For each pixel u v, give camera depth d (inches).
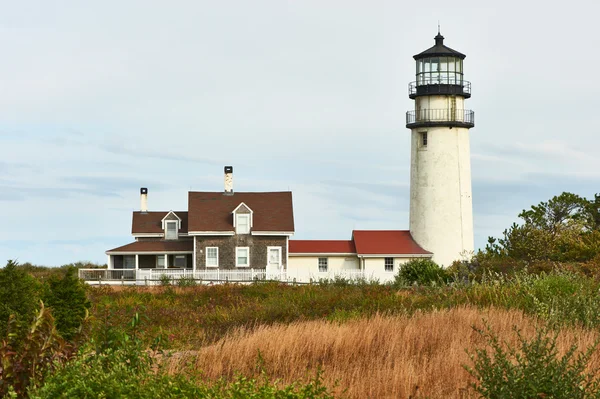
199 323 1309.1
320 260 3198.8
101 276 2977.4
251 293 1951.3
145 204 3398.1
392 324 995.9
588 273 1916.8
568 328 936.3
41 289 1242.0
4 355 590.2
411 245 3166.8
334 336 913.5
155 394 547.5
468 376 715.4
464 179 3157.0
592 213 3026.6
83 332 688.4
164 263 3240.7
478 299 1282.0
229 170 3348.9
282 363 837.8
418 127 3161.9
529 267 2127.2
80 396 548.4
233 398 564.7
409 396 652.7
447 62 3122.5
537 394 558.6
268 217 3218.5
